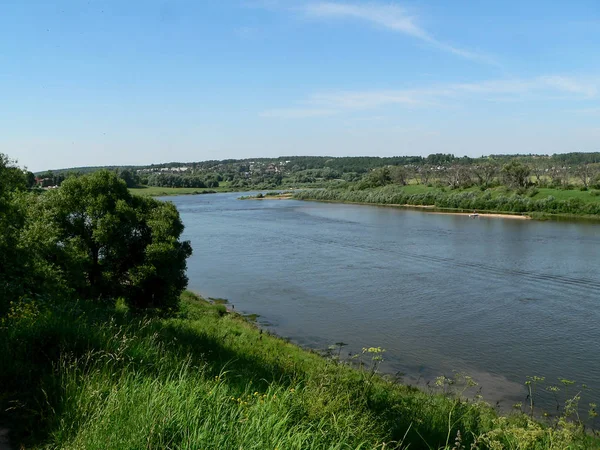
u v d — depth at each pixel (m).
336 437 5.75
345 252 52.97
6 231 16.02
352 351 23.91
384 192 128.50
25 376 6.49
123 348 7.15
